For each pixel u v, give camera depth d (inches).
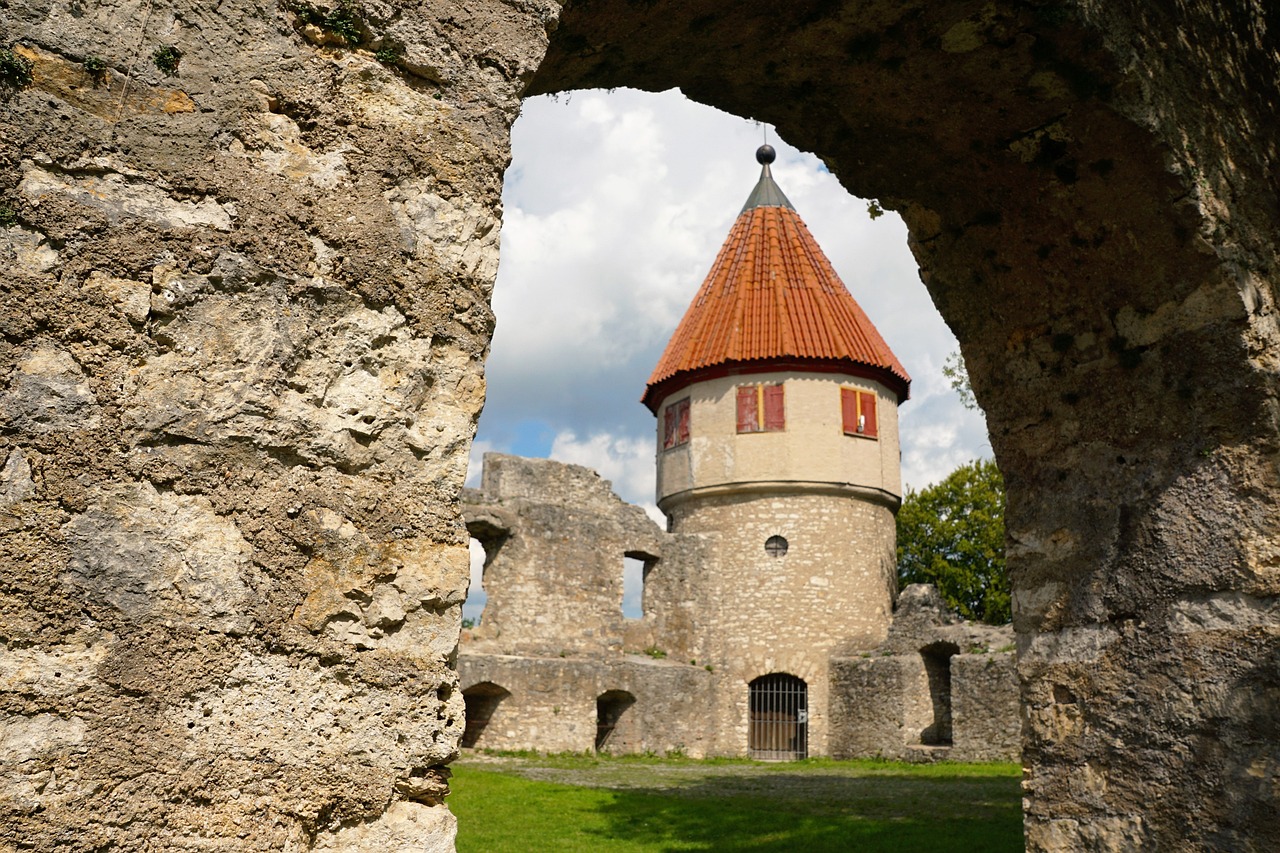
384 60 136.7
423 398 131.6
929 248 288.0
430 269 134.2
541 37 150.7
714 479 1054.4
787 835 466.9
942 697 1016.9
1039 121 235.3
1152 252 237.1
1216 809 215.2
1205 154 233.0
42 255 109.5
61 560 104.1
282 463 119.6
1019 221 259.9
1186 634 227.3
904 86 239.8
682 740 991.0
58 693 101.5
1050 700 252.7
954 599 1480.1
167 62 121.0
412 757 121.3
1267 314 232.5
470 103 142.4
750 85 248.7
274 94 127.6
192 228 118.3
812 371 1049.5
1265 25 270.5
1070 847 241.1
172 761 106.0
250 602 113.8
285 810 111.7
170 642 108.4
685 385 1098.7
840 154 272.2
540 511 955.3
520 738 874.8
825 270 1138.7
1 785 97.3
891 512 1105.4
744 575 1047.0
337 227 127.9
